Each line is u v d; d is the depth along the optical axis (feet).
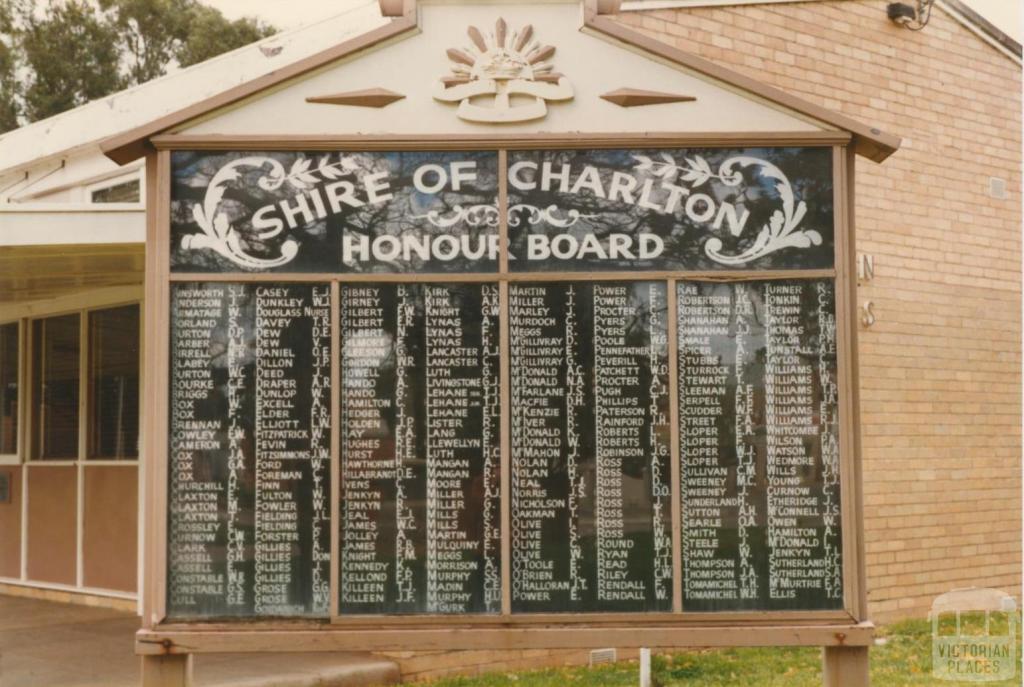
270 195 17.34
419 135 17.34
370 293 17.30
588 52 17.61
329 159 17.42
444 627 16.94
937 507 30.12
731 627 16.99
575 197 17.46
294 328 17.22
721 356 17.31
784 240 17.40
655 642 16.92
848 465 17.11
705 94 17.57
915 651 26.81
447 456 17.19
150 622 16.87
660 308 17.34
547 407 17.25
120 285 29.55
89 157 28.40
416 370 17.24
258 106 17.46
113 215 21.93
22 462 32.40
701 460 17.22
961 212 31.19
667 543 17.13
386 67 17.56
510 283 17.33
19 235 22.02
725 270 17.38
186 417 17.06
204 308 17.17
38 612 29.12
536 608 17.06
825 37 29.22
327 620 16.93
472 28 17.58
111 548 29.73
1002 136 32.30
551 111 17.53
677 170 17.49
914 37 30.68
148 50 84.64
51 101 80.79
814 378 17.28
